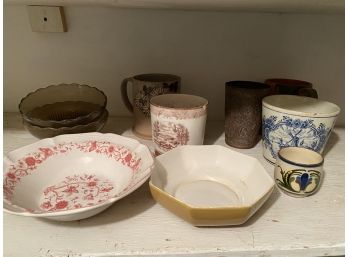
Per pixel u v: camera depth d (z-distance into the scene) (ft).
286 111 1.75
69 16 2.42
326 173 1.91
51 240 1.32
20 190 1.55
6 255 1.25
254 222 1.46
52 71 2.60
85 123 2.09
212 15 2.42
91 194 1.64
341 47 2.52
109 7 2.34
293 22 2.45
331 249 1.34
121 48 2.52
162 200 1.40
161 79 2.36
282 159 1.61
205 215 1.29
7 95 2.68
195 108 1.83
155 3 1.87
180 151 1.84
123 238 1.34
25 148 1.80
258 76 2.61
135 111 2.27
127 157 1.81
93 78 2.62
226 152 1.87
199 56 2.54
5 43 2.49
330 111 1.94
